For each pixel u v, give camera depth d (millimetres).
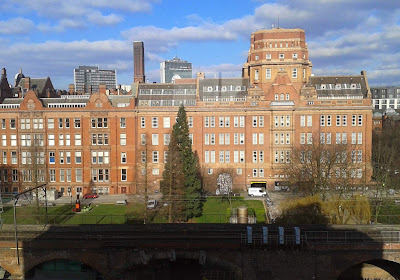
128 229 52031
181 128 69250
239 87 95312
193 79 110938
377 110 192250
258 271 44688
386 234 48500
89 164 89375
